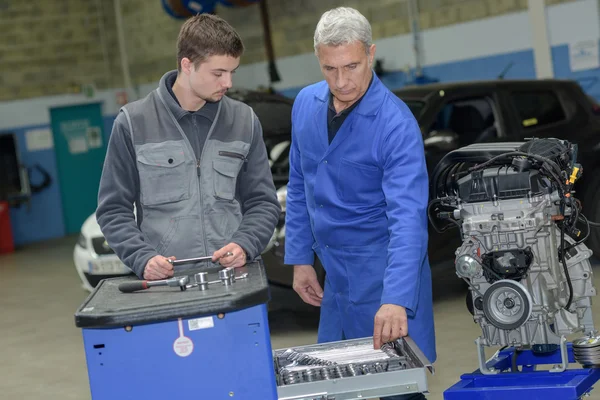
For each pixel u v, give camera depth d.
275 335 5.12
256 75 12.33
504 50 9.36
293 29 11.57
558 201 2.44
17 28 13.09
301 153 2.72
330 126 2.63
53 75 13.41
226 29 2.35
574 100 6.25
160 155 2.47
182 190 2.48
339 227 2.62
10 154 12.83
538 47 9.02
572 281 2.55
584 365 2.46
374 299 2.62
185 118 2.49
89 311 1.90
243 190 2.62
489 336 2.46
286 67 11.79
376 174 2.55
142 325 1.90
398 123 2.49
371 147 2.52
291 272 4.73
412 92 5.82
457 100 5.70
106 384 1.91
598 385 3.69
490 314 2.37
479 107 5.78
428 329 2.62
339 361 2.29
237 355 1.93
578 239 2.79
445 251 5.18
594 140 6.12
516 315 2.34
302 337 5.01
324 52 2.39
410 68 10.34
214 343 1.92
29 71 13.18
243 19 12.30
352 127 2.54
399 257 2.36
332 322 2.75
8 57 13.00
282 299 6.11
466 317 5.15
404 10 10.27
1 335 6.15
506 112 5.84
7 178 12.80
